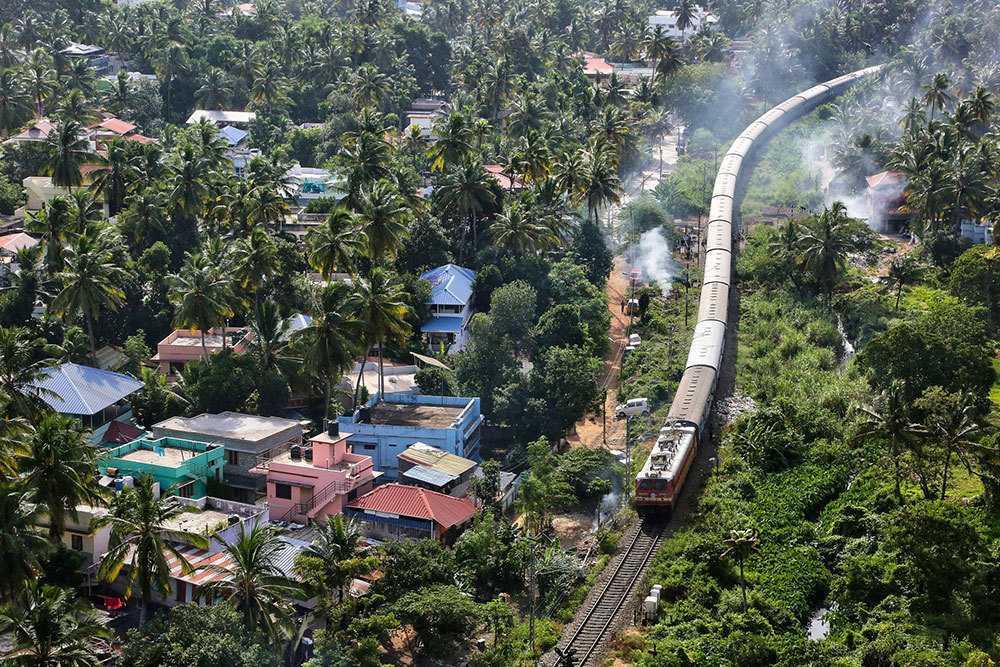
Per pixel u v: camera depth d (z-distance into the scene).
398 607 98.69
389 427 135.00
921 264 197.75
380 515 118.94
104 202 195.38
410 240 183.12
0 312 161.00
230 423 134.75
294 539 111.62
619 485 130.50
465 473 129.88
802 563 110.25
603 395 148.50
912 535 103.56
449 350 168.50
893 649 93.81
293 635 95.00
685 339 169.25
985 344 156.50
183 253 183.00
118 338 168.12
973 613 99.81
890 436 119.06
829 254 178.75
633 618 101.44
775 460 130.38
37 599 83.94
